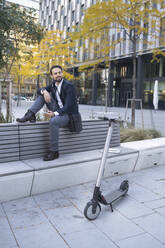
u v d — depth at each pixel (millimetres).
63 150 3572
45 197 2959
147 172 4078
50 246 2002
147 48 23359
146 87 26578
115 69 31109
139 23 9844
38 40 6305
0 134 2953
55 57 16844
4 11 5039
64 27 36031
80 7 31641
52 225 2336
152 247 2006
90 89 34812
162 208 2746
